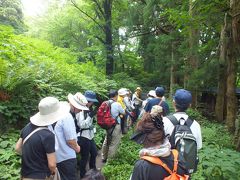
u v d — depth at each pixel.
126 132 10.22
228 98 11.25
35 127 3.64
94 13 22.02
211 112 18.36
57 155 4.35
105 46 20.81
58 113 3.73
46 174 3.52
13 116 7.00
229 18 11.14
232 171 4.64
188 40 16.64
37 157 3.48
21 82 7.25
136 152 8.48
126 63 24.34
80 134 6.14
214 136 8.78
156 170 2.58
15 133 6.86
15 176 5.54
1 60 7.20
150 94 8.82
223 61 13.68
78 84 9.90
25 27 24.41
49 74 8.73
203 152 5.15
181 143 3.29
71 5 21.62
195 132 3.47
